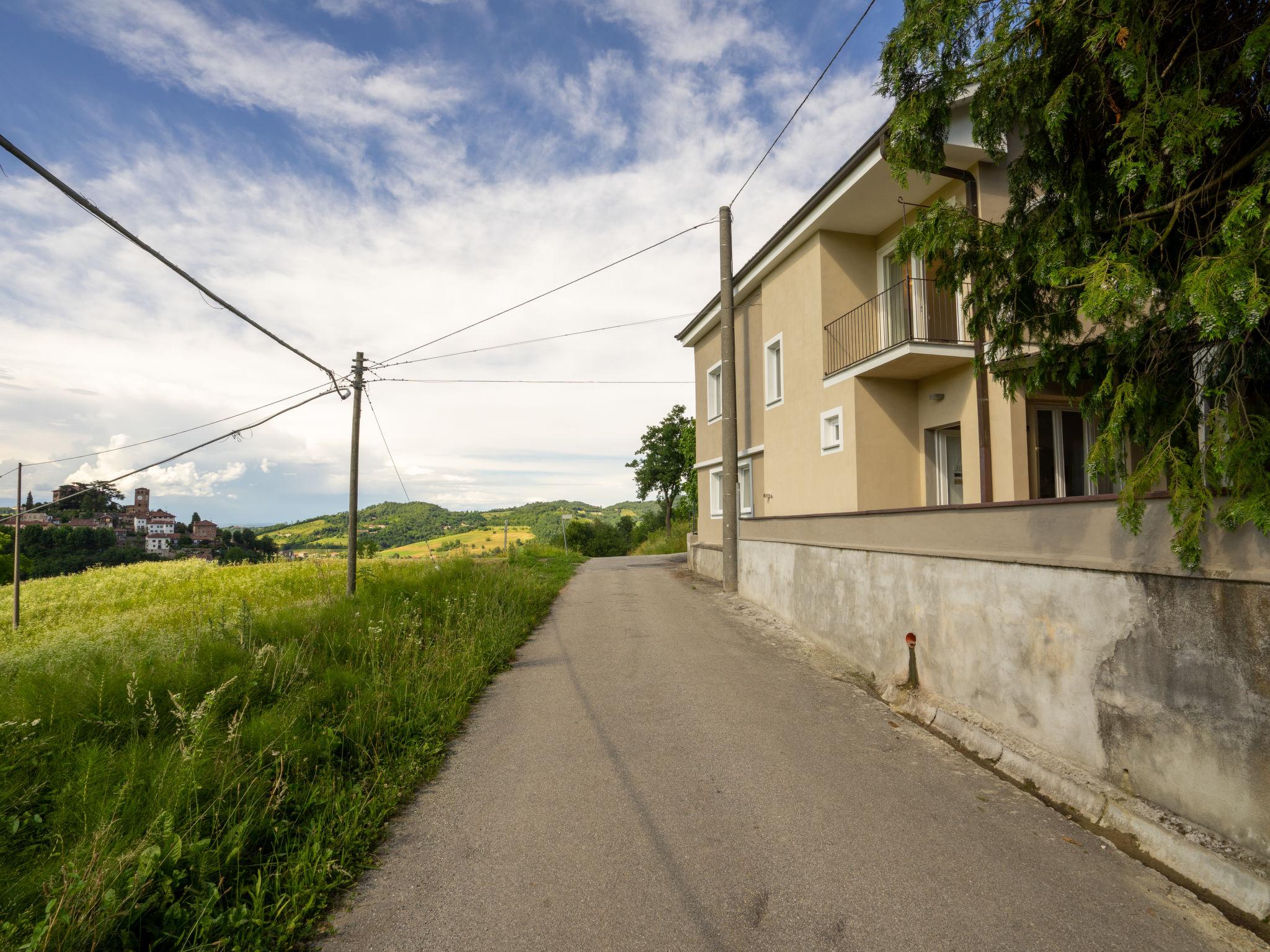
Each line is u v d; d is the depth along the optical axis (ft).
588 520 163.12
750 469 49.85
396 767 15.12
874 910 9.44
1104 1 10.34
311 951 8.85
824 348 37.70
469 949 8.78
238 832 11.00
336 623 28.30
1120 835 11.65
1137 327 11.19
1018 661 15.62
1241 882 9.59
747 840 11.59
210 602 49.80
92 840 10.19
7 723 13.87
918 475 35.27
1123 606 12.64
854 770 14.74
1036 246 12.78
